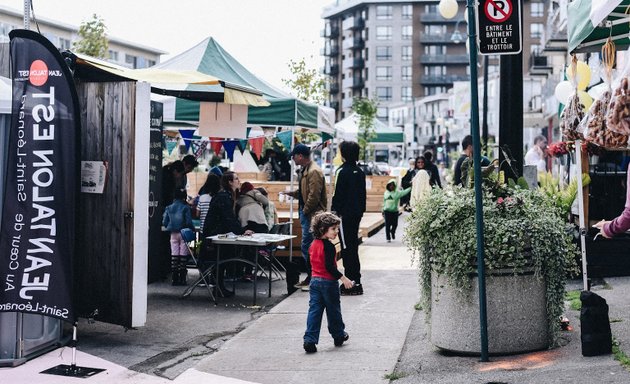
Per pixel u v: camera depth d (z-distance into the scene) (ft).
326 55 526.98
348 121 99.60
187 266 41.78
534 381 19.75
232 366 24.47
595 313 21.98
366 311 32.32
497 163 26.03
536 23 336.08
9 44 26.16
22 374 23.86
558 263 23.39
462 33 466.70
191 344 28.53
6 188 23.98
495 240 22.70
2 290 23.90
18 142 23.93
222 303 36.88
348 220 35.91
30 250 23.86
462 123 216.33
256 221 41.01
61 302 23.79
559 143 31.50
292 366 24.20
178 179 42.16
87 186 28.43
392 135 104.53
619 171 36.19
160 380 23.40
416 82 470.39
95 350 27.35
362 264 47.01
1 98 24.72
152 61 366.43
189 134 57.26
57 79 23.82
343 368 23.68
